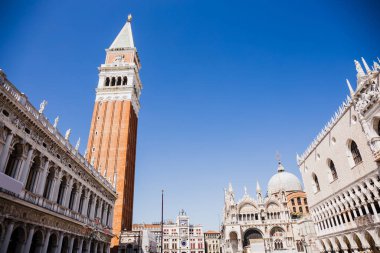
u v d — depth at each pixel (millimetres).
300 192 130000
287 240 104500
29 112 33625
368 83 44656
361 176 49562
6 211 29359
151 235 96625
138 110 121000
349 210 55094
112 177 89562
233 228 108000
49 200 38250
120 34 123000
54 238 40125
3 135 29922
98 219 57062
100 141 96125
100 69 109250
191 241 165125
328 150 61719
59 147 41125
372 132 45188
